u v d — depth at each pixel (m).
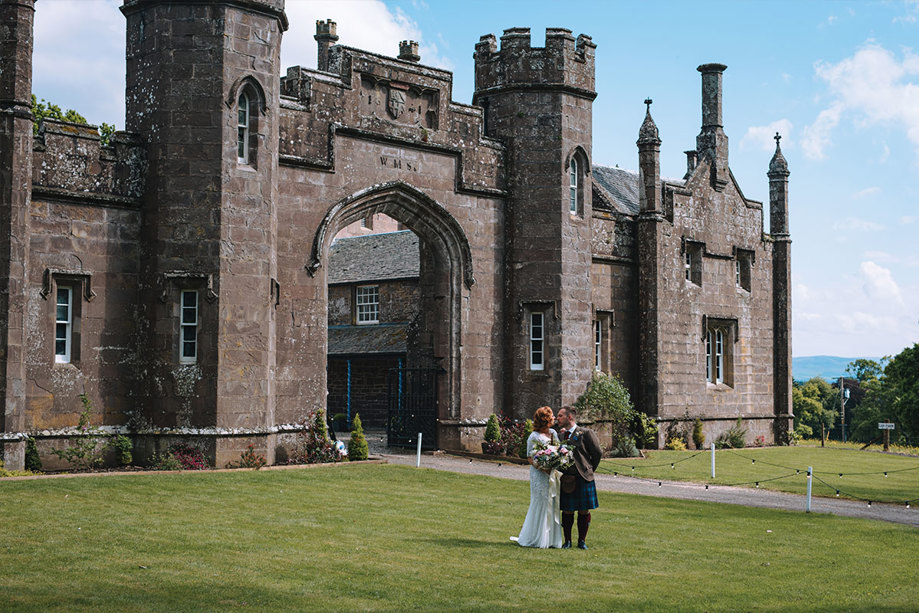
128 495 15.86
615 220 31.45
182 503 15.27
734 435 34.62
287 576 10.05
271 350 21.94
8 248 18.94
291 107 23.44
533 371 27.44
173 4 21.25
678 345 32.59
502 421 27.25
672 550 12.56
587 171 28.41
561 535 12.42
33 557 10.57
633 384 31.67
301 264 23.50
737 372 35.56
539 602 9.25
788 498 19.47
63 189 20.31
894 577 11.24
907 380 52.41
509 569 10.80
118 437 20.89
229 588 9.40
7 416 18.77
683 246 33.03
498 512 15.59
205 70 21.17
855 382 91.62
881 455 33.69
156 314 21.05
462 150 26.83
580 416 27.73
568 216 27.73
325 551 11.55
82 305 20.64
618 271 31.41
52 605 8.52
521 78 27.69
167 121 21.11
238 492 16.83
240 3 21.44
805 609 9.33
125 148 21.27
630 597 9.61
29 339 19.88
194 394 20.83
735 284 35.59
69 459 20.12
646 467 25.48
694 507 17.19
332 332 40.94
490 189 27.31
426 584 9.88
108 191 20.98
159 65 21.30
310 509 15.17
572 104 27.95
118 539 11.81
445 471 21.36
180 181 21.02
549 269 27.39
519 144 27.70
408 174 25.72
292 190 23.41
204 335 20.91
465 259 26.86
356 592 9.44
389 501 16.52
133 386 21.28
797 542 13.70
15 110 19.12
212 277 20.89
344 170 24.41
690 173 34.16
